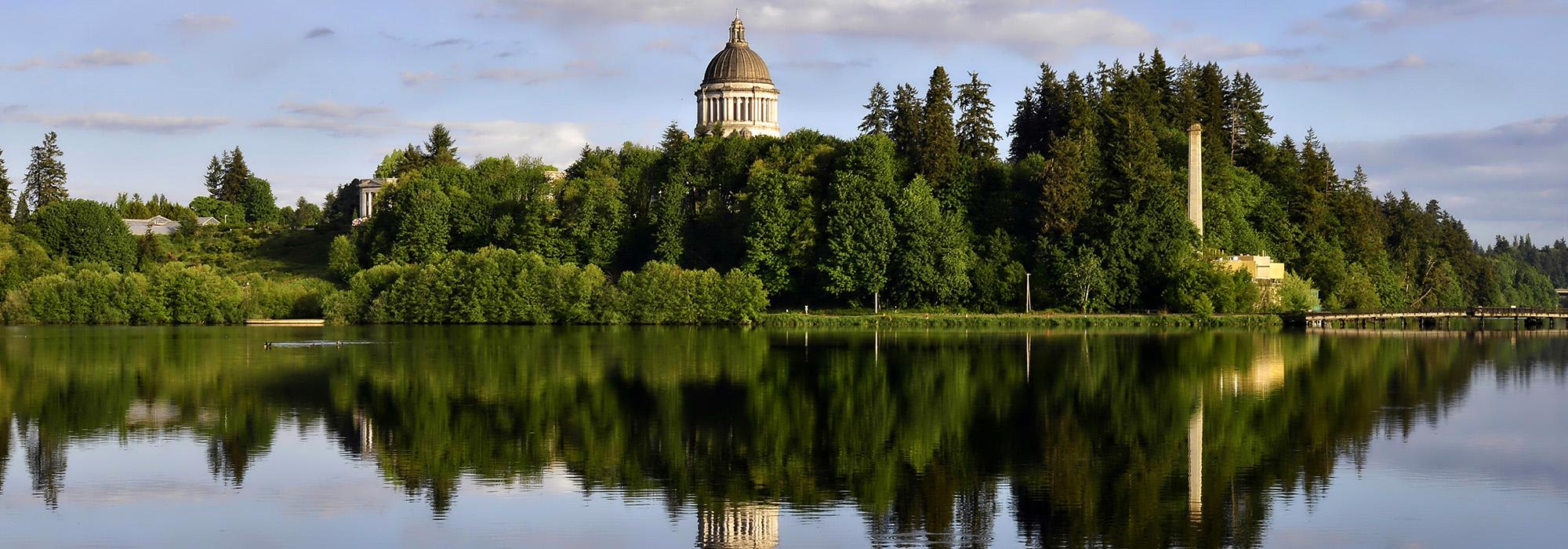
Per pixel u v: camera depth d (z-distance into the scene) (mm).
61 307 155500
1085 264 156875
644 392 80938
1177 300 157500
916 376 90812
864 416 71625
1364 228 191375
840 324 150750
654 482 54438
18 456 59438
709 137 194375
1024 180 178750
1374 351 115375
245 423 68562
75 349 112500
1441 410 74500
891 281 159500
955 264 156875
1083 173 167375
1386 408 75500
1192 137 170625
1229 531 46969
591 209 176625
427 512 49438
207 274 159125
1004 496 51969
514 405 74875
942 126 174625
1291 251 183500
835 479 55031
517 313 154875
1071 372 94062
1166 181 169750
